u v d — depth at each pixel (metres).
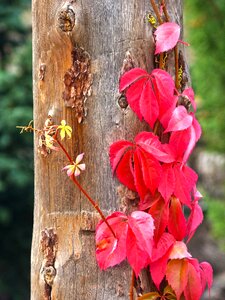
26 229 4.27
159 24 1.18
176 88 1.21
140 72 1.17
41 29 1.19
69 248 1.19
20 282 4.27
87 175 1.18
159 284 1.20
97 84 1.17
